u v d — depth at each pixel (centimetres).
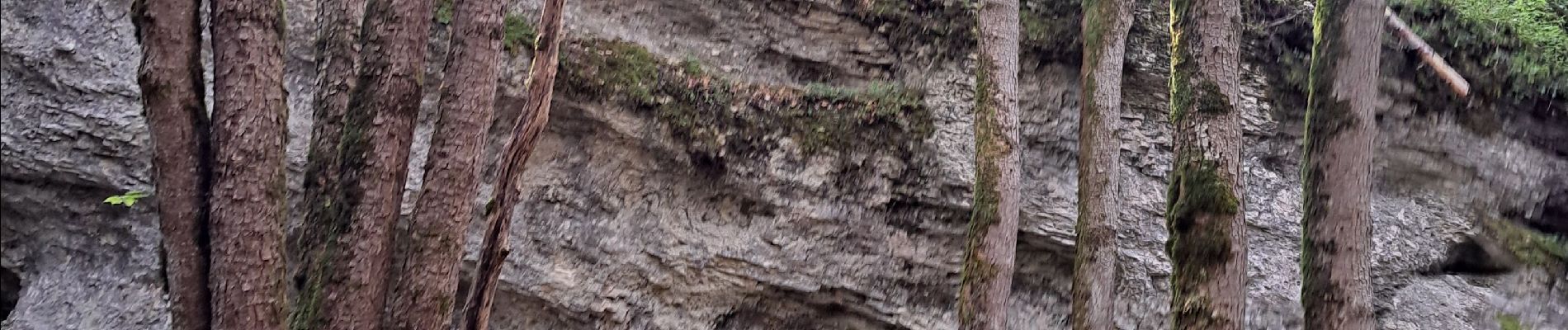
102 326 545
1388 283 686
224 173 340
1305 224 478
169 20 336
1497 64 753
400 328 371
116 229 569
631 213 627
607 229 617
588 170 625
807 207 642
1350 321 444
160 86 335
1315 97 486
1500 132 750
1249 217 682
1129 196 672
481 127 392
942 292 644
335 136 388
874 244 645
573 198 615
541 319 606
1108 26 629
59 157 553
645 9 684
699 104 643
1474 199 732
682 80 647
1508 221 737
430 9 394
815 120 657
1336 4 485
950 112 674
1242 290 440
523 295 593
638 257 616
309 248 376
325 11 412
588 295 601
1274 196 696
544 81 390
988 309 542
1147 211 671
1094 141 605
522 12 627
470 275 579
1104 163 600
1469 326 671
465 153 386
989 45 586
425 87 588
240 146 340
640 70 639
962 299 555
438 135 386
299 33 585
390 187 379
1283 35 750
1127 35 717
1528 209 742
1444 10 764
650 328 611
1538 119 757
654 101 632
